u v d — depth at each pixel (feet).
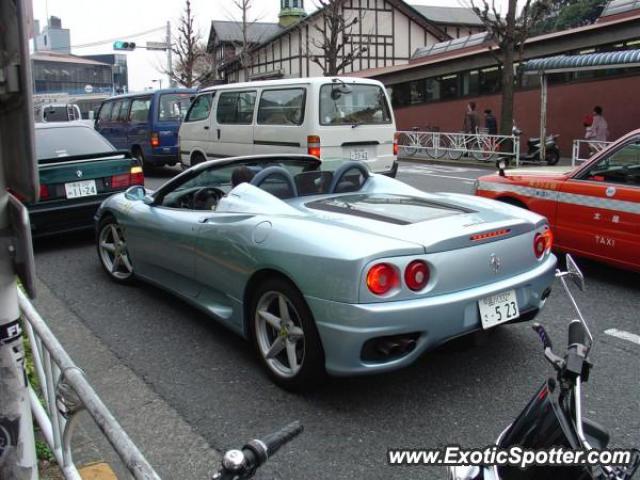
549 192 18.37
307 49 101.60
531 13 56.44
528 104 66.90
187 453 9.29
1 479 5.19
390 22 113.09
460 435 9.64
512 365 12.13
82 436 8.82
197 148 36.27
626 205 16.29
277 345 11.18
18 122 4.24
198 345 13.34
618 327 14.26
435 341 9.96
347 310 9.52
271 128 30.25
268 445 4.17
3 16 4.11
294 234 10.55
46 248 23.02
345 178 14.75
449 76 78.84
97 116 51.65
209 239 12.57
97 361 12.59
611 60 43.86
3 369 5.07
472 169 52.01
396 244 9.71
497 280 10.78
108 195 22.52
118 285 17.90
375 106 30.19
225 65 129.08
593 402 10.64
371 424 9.98
